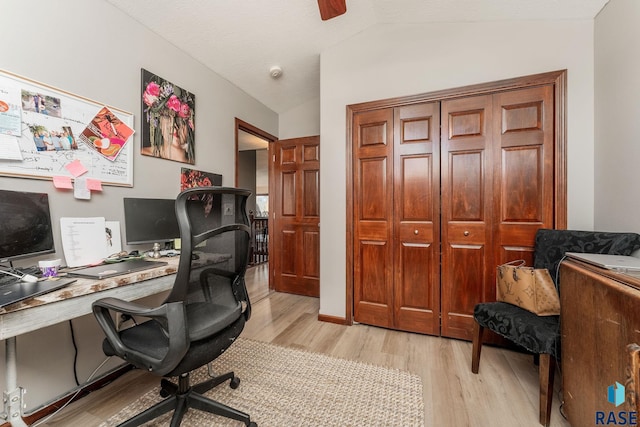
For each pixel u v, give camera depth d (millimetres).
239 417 1260
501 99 2035
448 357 1916
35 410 1375
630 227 1485
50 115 1439
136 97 1907
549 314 1466
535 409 1411
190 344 1066
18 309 905
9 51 1288
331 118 2574
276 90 3262
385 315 2400
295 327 2465
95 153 1653
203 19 2074
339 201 2551
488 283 2078
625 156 1522
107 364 1711
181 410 1225
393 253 2363
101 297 1172
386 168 2379
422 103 2256
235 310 1315
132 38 1878
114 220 1755
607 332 934
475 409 1412
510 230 2016
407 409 1410
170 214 2004
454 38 2160
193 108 2408
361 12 2227
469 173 2125
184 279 1007
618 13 1584
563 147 1877
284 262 3561
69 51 1523
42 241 1321
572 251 1600
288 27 2311
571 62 1873
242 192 1281
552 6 1806
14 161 1308
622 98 1547
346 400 1480
